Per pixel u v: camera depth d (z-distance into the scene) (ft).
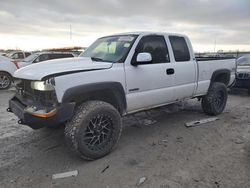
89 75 10.97
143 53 12.41
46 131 15.34
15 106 12.01
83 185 9.38
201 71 16.96
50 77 10.06
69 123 10.82
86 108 10.95
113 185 9.36
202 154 11.91
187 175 9.96
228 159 11.33
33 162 11.30
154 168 10.58
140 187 9.20
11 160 11.50
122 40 13.75
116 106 12.66
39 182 9.62
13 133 15.06
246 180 9.53
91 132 11.15
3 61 33.42
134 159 11.48
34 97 11.11
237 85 27.30
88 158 11.21
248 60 30.58
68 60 12.42
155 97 13.96
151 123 16.94
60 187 9.27
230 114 19.34
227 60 19.66
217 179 9.62
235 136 14.37
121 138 14.16
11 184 9.50
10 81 33.96
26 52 57.41
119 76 12.06
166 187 9.15
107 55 13.30
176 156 11.73
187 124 16.35
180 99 15.98
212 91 18.04
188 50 16.25
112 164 11.02
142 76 13.08
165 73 14.28
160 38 14.58
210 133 14.89
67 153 12.22
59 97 10.11
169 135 14.60
